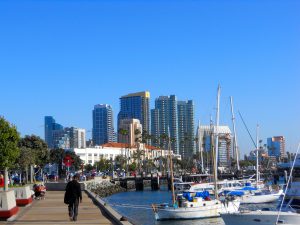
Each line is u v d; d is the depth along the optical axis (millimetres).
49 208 36031
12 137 55344
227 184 83000
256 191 68750
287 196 34312
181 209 52406
